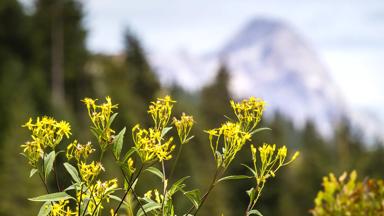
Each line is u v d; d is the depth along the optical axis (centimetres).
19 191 2453
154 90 4534
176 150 3475
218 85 5522
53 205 321
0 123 2873
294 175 4934
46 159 313
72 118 3250
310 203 4822
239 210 4234
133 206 344
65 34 4478
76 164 338
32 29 4341
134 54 4675
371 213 276
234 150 317
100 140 306
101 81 4628
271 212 4541
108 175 2091
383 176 5478
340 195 281
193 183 3553
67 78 4416
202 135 4053
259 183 316
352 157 6159
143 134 314
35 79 3622
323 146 7350
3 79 3284
